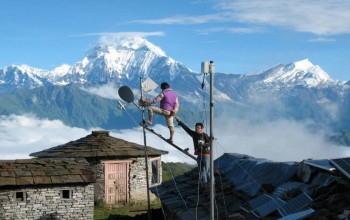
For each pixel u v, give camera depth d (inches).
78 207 948.0
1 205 892.6
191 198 621.9
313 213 428.1
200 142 515.8
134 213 1195.9
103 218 1120.8
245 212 509.4
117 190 1320.1
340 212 422.0
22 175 910.4
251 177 605.0
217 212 529.3
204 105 465.4
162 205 738.8
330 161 498.6
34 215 916.6
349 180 468.1
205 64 437.1
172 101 506.3
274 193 522.9
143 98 514.9
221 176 671.1
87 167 985.5
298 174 539.2
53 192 931.3
